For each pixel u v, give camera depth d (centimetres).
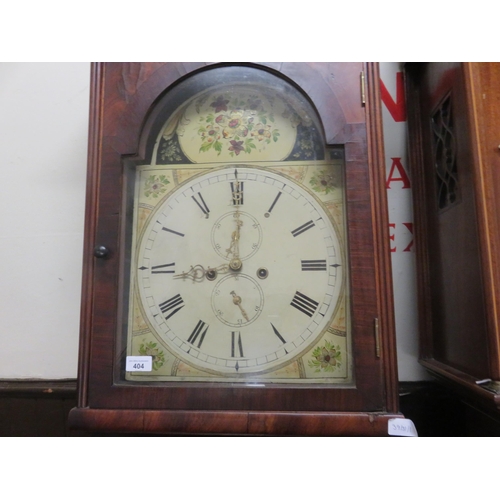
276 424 57
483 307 58
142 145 68
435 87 78
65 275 95
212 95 71
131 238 68
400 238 88
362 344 59
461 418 81
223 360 64
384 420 56
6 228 97
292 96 69
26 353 93
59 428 89
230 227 68
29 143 100
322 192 67
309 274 65
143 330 65
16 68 101
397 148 90
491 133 60
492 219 58
